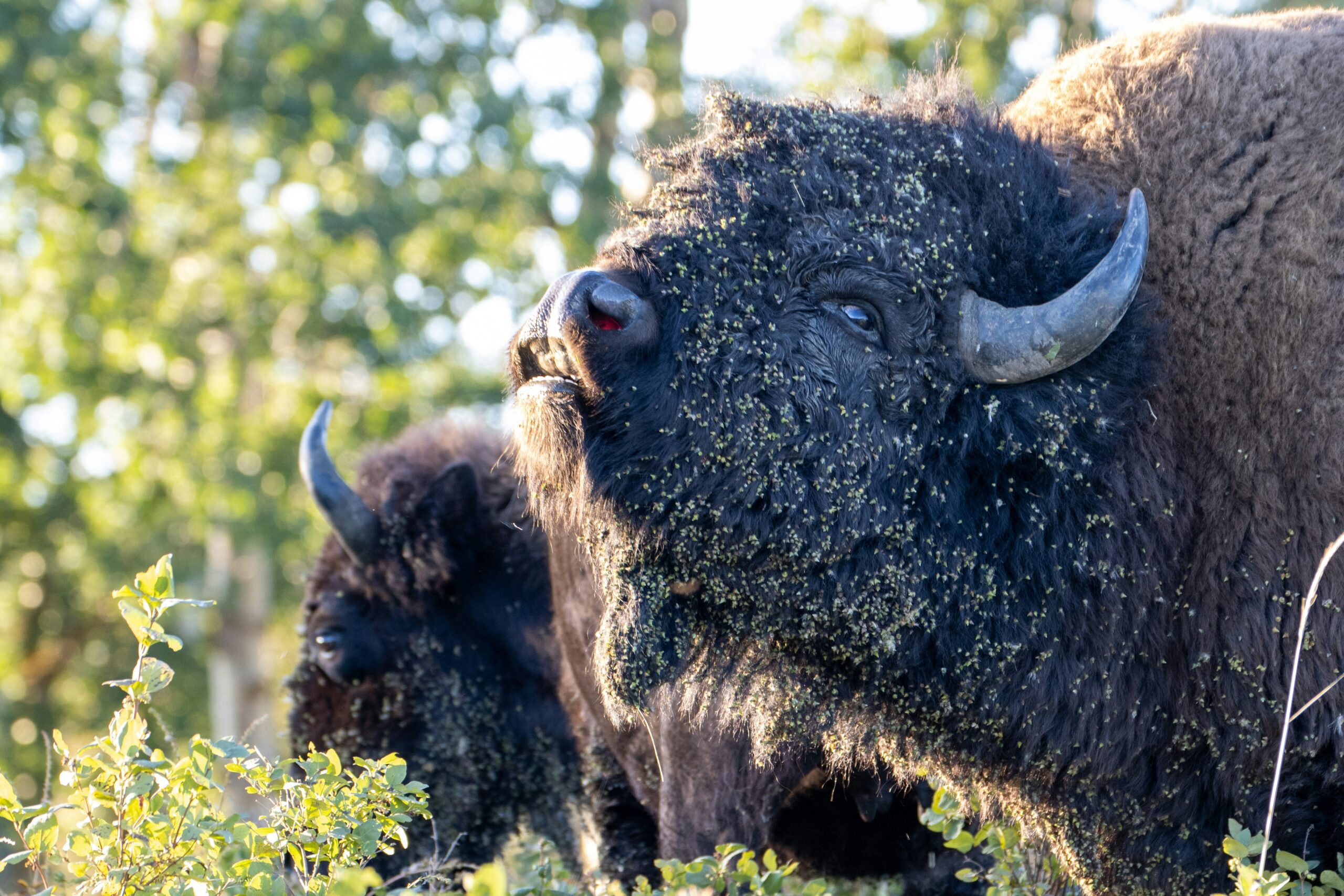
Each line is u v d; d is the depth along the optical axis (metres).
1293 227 10.24
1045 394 10.29
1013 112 12.49
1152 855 10.90
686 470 10.06
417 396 64.25
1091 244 10.61
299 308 62.62
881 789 12.68
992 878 11.73
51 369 63.53
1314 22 11.49
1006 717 10.76
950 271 10.20
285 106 64.44
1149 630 10.54
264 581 61.19
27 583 73.00
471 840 18.33
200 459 60.19
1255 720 10.20
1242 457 10.23
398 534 18.14
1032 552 10.45
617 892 12.58
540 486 10.87
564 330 9.56
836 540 10.24
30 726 71.75
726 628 10.79
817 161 10.30
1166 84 11.12
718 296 10.00
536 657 18.22
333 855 9.57
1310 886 9.73
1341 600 9.88
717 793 12.94
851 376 10.17
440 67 66.56
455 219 64.50
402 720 18.27
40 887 11.17
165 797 9.41
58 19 64.50
